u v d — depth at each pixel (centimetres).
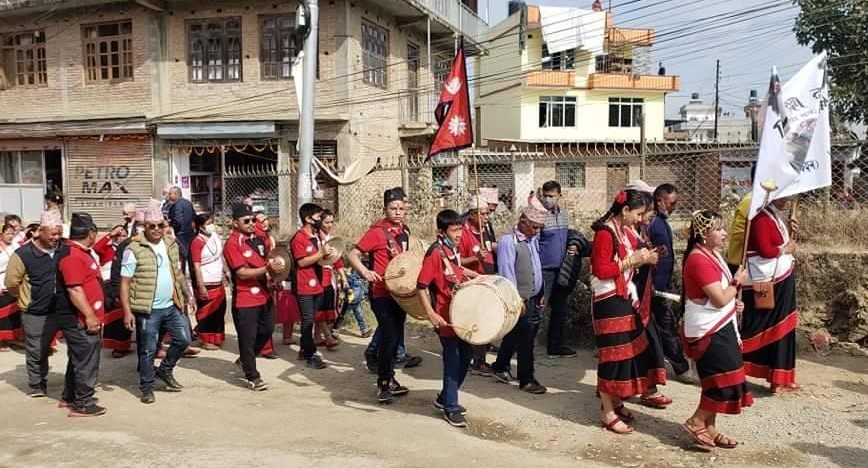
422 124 2058
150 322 696
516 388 714
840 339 798
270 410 658
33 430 610
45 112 2045
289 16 1845
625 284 574
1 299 941
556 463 514
